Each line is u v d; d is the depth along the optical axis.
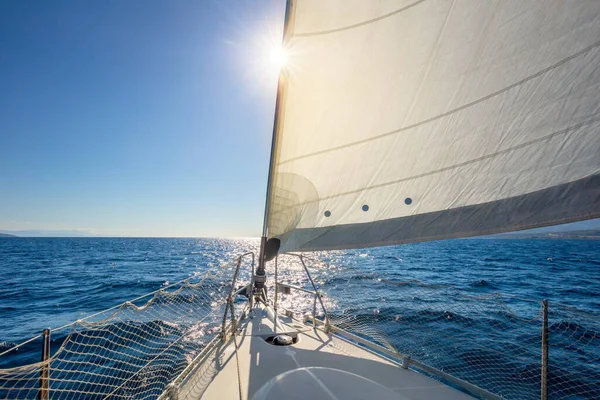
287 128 2.56
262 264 3.73
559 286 14.34
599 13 1.63
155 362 5.11
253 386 2.08
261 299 3.88
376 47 2.24
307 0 2.29
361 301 7.47
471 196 1.98
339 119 2.39
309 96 2.44
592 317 1.80
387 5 2.16
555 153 1.75
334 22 2.29
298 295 10.29
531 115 1.83
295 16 2.33
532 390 3.81
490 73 1.93
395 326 5.69
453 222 2.01
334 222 2.48
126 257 39.16
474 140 1.99
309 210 2.60
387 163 2.27
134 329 6.50
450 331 5.43
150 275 21.03
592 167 1.64
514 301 10.52
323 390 1.83
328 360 2.47
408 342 4.97
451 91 2.05
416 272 19.44
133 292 14.53
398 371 2.33
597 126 1.66
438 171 2.10
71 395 4.15
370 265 23.44
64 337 7.19
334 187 2.48
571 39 1.71
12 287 16.88
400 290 8.42
